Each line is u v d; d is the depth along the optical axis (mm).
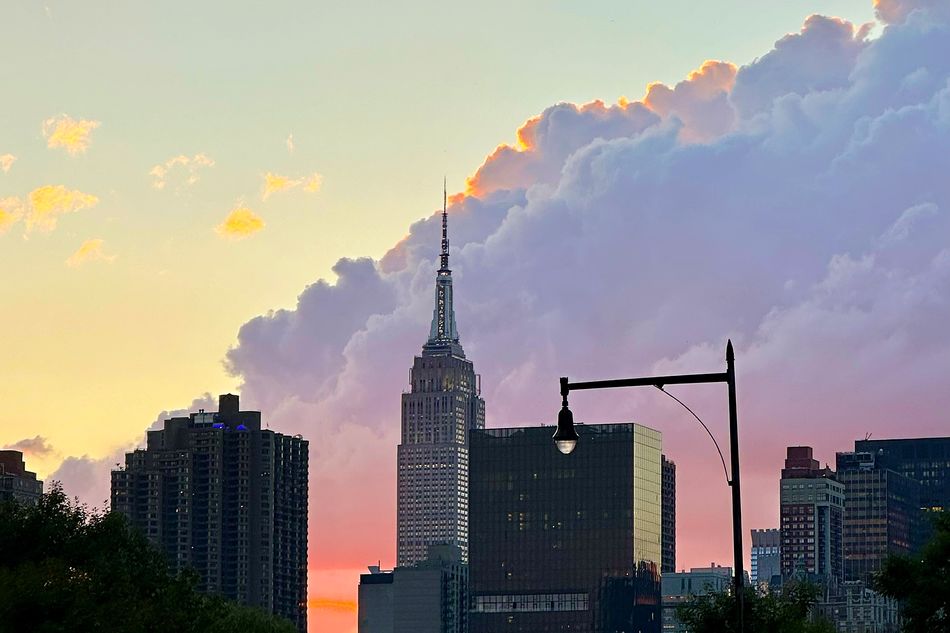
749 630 170250
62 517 190875
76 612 168625
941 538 155000
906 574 155250
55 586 170250
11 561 186375
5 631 165250
